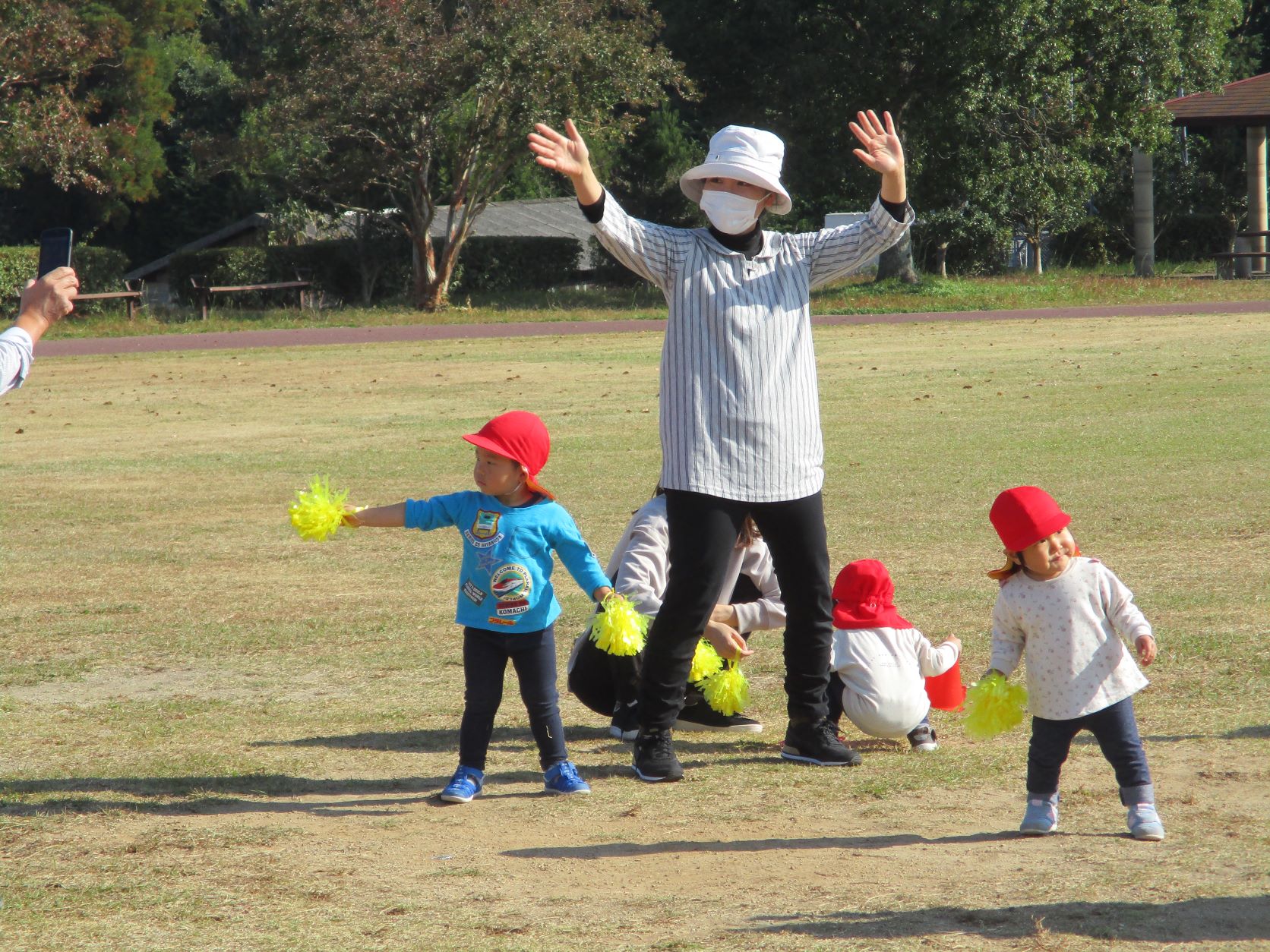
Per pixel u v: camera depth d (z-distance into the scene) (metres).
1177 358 40.59
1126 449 24.61
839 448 25.86
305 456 26.48
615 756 10.17
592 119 68.81
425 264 73.25
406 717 11.09
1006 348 45.41
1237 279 81.12
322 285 84.00
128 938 6.70
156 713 11.23
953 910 6.83
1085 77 69.94
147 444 28.59
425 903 7.13
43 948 6.57
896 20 67.06
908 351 45.34
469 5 69.75
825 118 71.38
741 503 9.30
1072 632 7.93
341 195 79.69
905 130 70.50
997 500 8.14
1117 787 8.88
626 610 9.16
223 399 36.53
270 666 12.71
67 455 27.23
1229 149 104.19
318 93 67.38
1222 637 12.47
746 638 12.21
